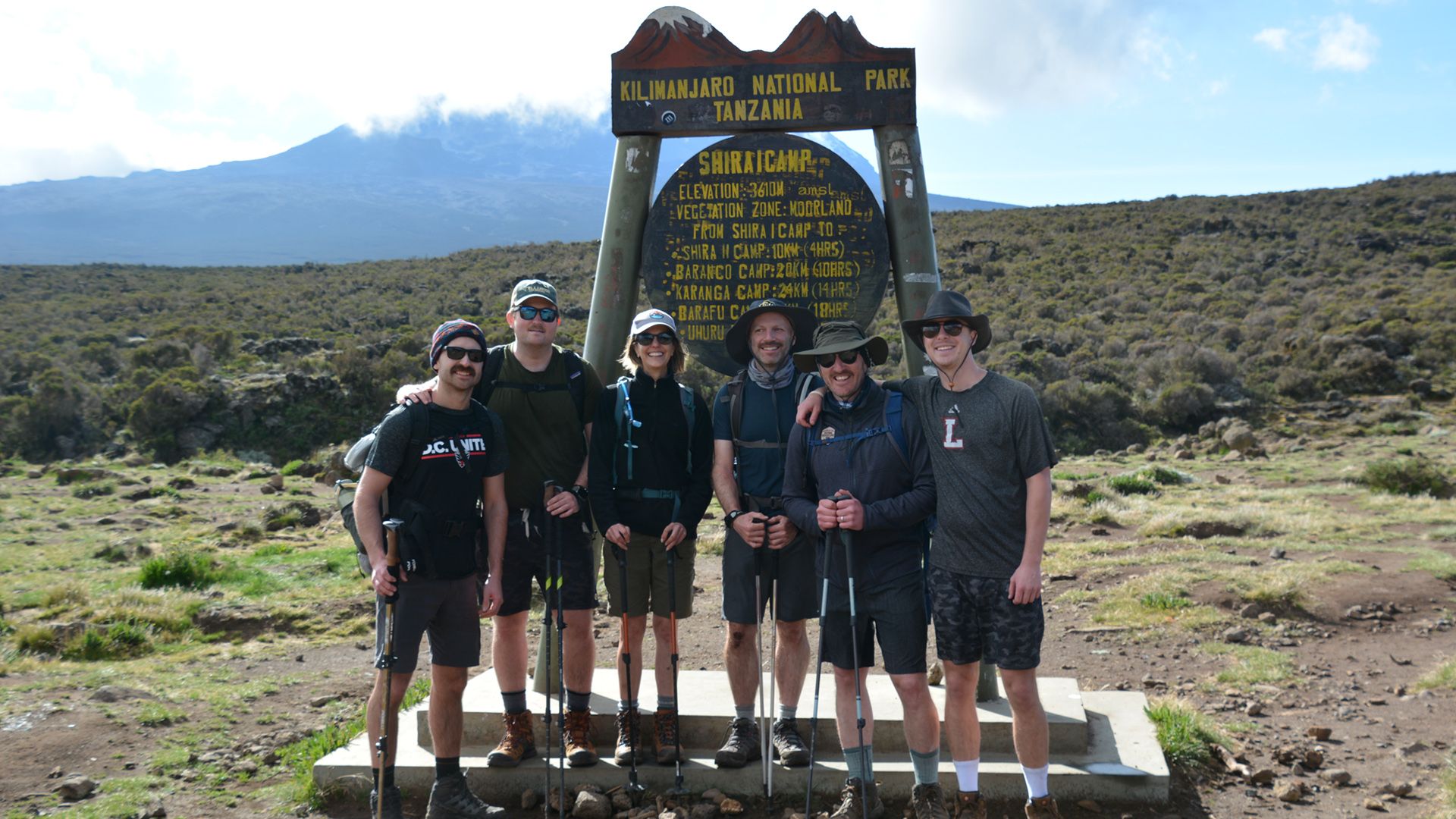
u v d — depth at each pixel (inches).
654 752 186.1
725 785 176.2
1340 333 1654.8
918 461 154.7
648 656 305.0
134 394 1573.6
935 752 157.0
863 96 204.7
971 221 3065.9
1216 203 3085.6
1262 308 1945.1
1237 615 329.7
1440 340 1592.0
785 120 206.5
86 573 529.0
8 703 245.9
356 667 319.6
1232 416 1396.4
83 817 175.8
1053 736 182.7
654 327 172.2
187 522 765.3
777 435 172.4
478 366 161.9
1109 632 321.1
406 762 182.2
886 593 156.2
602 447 174.4
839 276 208.2
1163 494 682.8
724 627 342.0
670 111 209.3
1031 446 145.7
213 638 365.1
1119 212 2999.5
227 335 1927.9
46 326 2224.4
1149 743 188.2
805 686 208.8
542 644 203.2
